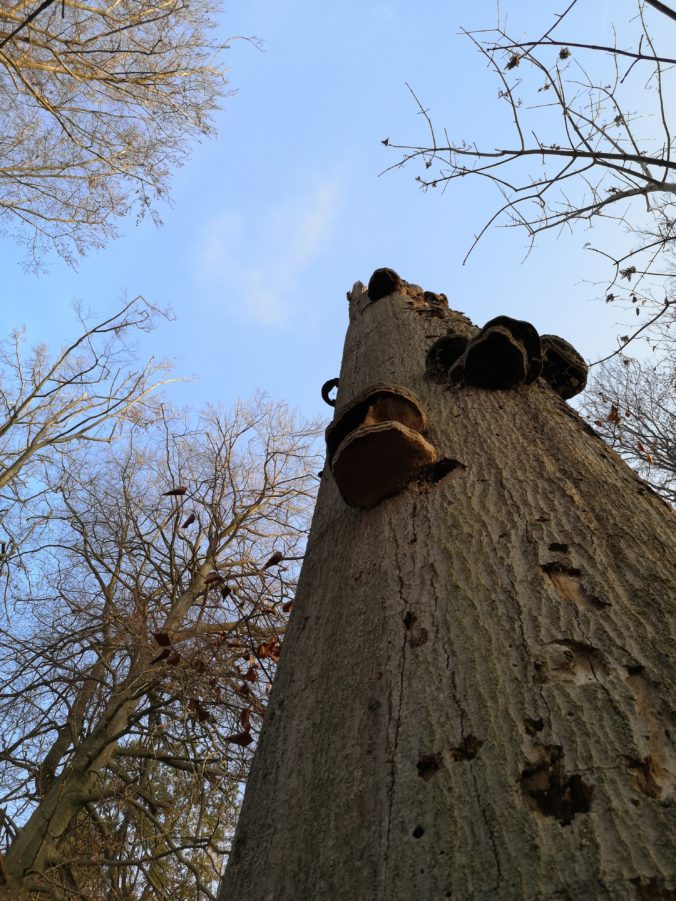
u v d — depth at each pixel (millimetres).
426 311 3762
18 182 6586
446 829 1045
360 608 1674
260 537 9023
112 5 5195
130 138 6473
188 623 6809
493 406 2396
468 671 1314
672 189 2734
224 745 6785
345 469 2021
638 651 1274
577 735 1124
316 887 1093
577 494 1808
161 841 6672
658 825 958
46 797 6465
